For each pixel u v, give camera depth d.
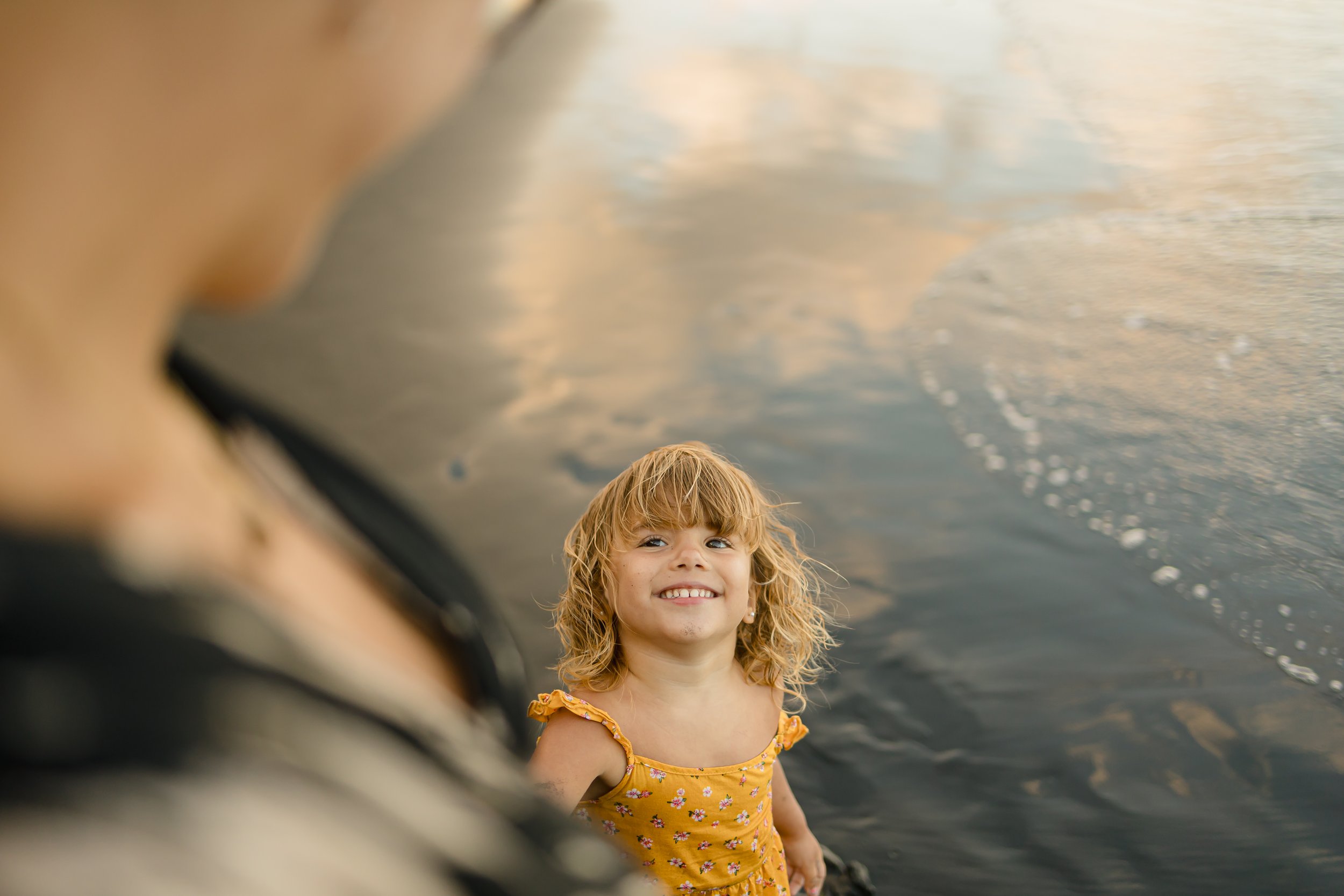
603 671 1.88
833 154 7.41
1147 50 10.39
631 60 9.23
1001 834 2.47
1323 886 2.33
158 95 0.23
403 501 0.42
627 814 1.84
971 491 3.85
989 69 9.70
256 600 0.24
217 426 0.35
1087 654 3.06
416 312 4.98
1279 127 8.30
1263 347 5.01
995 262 5.89
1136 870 2.38
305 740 0.23
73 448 0.23
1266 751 2.71
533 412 4.20
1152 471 4.03
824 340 4.92
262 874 0.21
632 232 5.99
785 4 11.52
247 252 0.26
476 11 0.28
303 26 0.24
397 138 0.28
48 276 0.22
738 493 1.85
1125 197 6.93
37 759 0.20
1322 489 3.92
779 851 2.03
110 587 0.21
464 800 0.27
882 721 2.80
